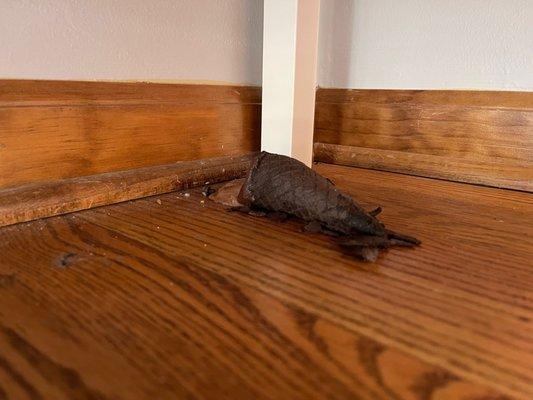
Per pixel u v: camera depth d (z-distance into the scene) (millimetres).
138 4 344
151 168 368
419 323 181
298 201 292
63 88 305
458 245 268
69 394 137
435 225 305
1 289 202
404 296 203
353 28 491
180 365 151
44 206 296
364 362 155
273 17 399
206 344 164
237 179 390
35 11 287
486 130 416
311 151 442
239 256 246
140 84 354
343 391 140
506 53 402
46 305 189
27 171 295
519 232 293
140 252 249
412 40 453
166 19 365
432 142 452
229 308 190
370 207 345
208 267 231
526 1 384
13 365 149
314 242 270
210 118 413
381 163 487
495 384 145
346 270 231
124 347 161
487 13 405
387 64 474
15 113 282
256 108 455
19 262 231
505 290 210
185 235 277
